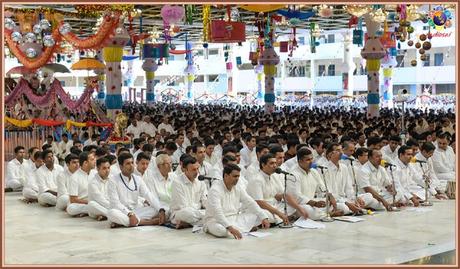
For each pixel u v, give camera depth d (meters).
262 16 18.42
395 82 36.22
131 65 44.56
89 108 17.05
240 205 7.71
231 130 15.05
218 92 45.41
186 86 46.62
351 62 36.22
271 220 7.69
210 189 7.30
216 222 7.21
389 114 23.69
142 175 8.63
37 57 14.05
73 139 13.98
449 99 32.88
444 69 34.12
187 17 13.20
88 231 7.65
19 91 17.77
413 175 9.73
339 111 27.59
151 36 22.38
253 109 30.84
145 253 6.45
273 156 7.75
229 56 41.94
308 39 39.69
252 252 6.43
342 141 10.74
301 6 17.19
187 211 7.63
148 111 27.91
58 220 8.45
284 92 41.88
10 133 14.93
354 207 8.42
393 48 24.95
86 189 8.89
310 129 17.66
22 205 9.77
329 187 8.49
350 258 6.14
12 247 6.80
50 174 9.85
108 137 15.28
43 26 12.54
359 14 12.52
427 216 8.41
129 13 13.01
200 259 6.16
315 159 9.99
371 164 9.02
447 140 10.89
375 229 7.54
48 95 17.36
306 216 7.89
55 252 6.54
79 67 23.19
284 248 6.60
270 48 24.64
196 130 15.96
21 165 11.27
